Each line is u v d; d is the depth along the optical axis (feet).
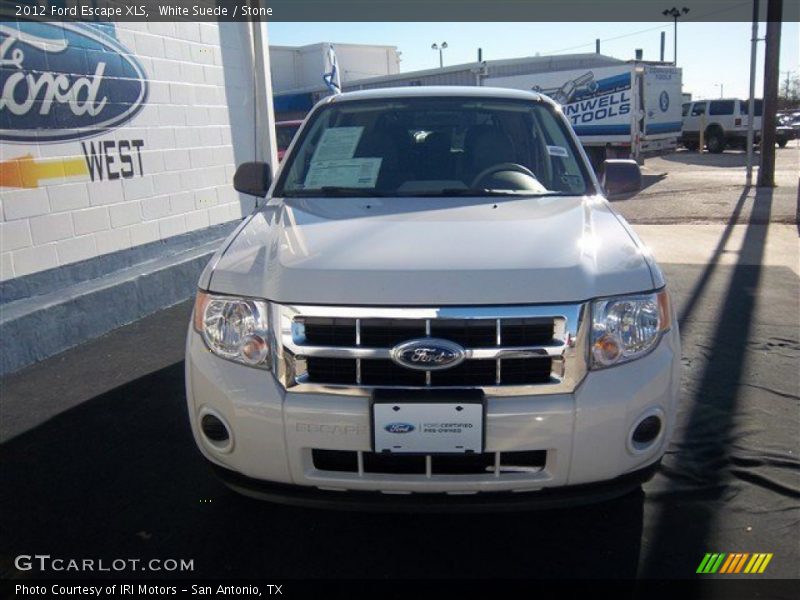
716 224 33.88
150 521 9.48
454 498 7.75
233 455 8.02
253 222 10.11
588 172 11.85
